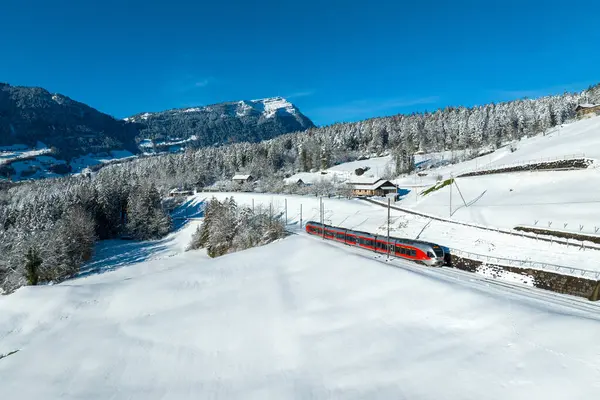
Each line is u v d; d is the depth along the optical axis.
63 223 78.81
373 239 49.12
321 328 27.17
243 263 47.31
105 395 22.80
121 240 100.94
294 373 22.33
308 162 178.00
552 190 60.56
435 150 178.00
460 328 23.23
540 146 93.56
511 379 17.22
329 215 83.75
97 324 33.97
